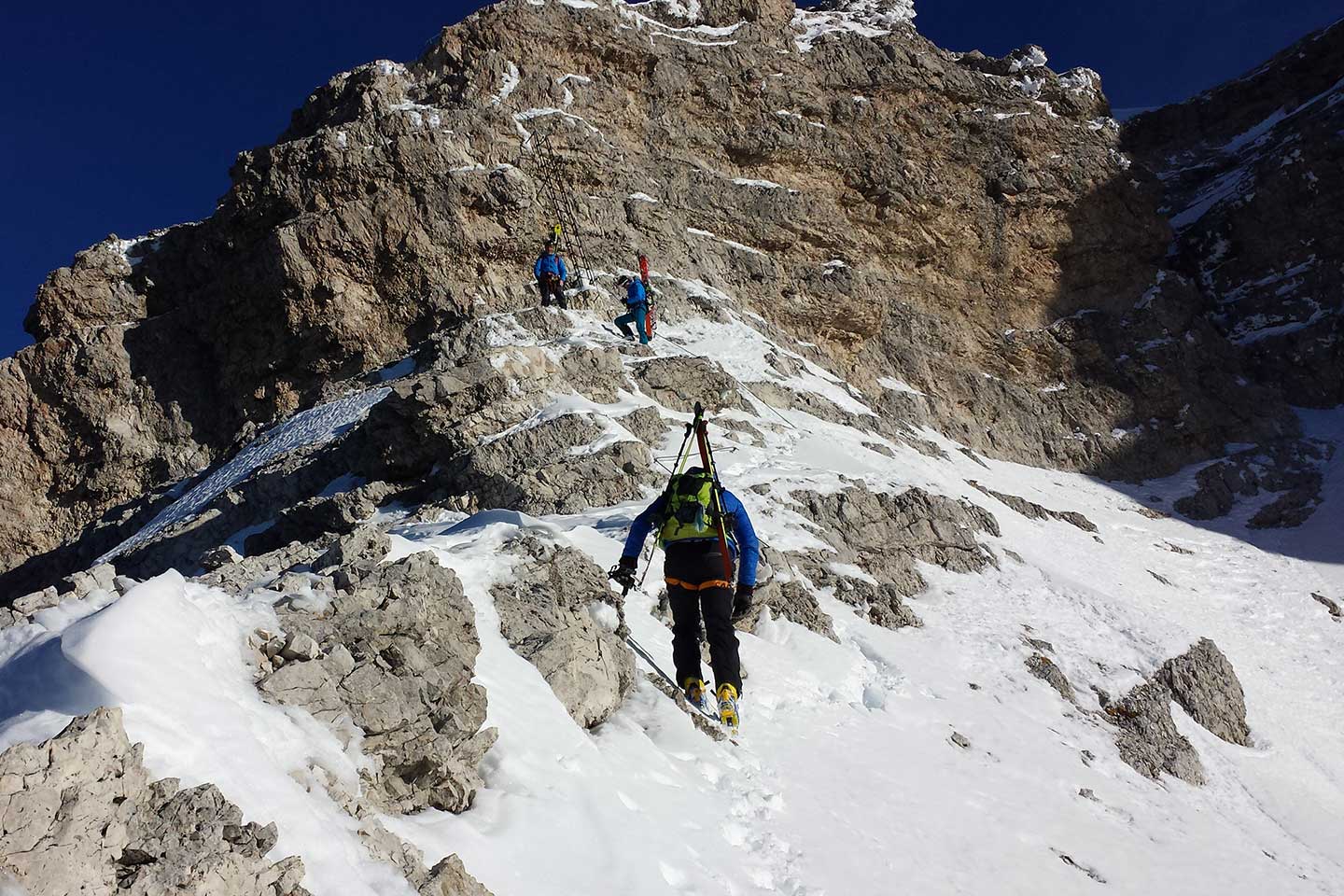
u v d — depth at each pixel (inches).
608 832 196.2
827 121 1402.6
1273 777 583.5
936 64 1502.2
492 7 1221.7
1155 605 855.7
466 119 1139.3
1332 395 1563.7
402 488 700.7
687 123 1309.1
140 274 1205.1
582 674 248.1
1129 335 1551.4
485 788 192.7
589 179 1182.9
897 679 440.8
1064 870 303.0
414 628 201.5
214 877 124.2
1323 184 1697.8
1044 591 700.0
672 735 259.9
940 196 1448.1
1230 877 364.8
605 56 1269.7
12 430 1128.8
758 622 411.5
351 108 1176.8
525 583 264.7
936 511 725.9
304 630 183.9
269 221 1111.6
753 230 1282.0
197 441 1112.2
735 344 1073.5
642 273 1003.3
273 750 154.6
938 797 319.0
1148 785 460.1
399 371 983.0
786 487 681.0
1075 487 1334.9
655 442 737.0
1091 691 564.7
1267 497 1382.9
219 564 265.9
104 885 118.9
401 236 1073.5
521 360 754.2
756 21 1427.2
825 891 221.8
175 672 149.1
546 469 619.5
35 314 1189.7
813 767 295.9
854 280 1310.3
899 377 1343.5
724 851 219.3
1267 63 2222.0
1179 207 1971.0
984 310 1483.8
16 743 124.1
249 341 1105.4
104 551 984.9
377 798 170.2
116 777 125.4
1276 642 864.9
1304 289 1672.0
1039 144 1567.4
